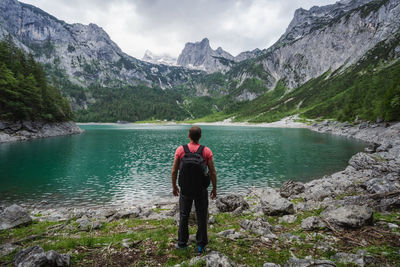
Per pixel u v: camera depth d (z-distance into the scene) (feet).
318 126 376.48
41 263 13.17
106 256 15.79
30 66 285.84
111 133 332.60
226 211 36.09
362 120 269.64
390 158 82.48
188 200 15.26
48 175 86.89
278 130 375.04
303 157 122.62
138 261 14.94
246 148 161.48
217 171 92.22
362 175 63.52
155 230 22.91
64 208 53.21
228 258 13.82
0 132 202.18
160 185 73.82
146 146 178.09
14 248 19.06
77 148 163.02
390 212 24.11
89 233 24.75
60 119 303.27
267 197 32.22
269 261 14.39
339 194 41.29
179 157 15.25
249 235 19.25
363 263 12.87
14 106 214.69
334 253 15.03
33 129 238.48
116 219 33.99
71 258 15.46
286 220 25.75
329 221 20.15
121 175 87.10
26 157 125.70
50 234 24.81
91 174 88.74
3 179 81.00
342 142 188.55
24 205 55.77
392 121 203.10
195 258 14.25
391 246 15.01
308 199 42.93
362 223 18.80
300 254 15.16
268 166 101.19
